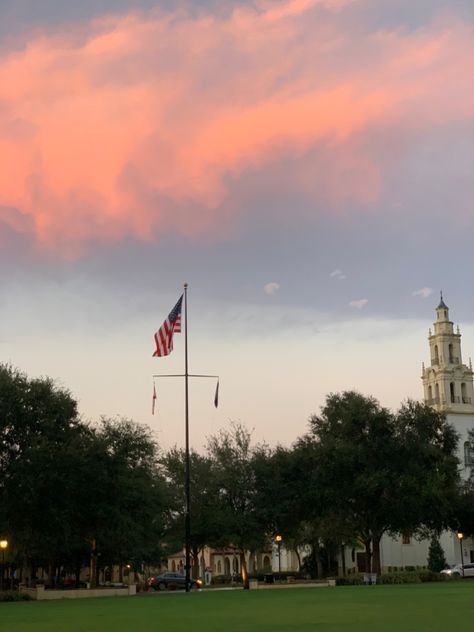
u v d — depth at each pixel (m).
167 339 46.97
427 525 67.38
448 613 21.03
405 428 65.50
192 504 64.75
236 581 82.19
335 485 63.00
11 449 46.59
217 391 51.94
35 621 21.77
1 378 47.44
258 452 64.62
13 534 47.53
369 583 57.81
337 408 66.81
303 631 16.52
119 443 49.94
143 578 96.06
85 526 49.34
